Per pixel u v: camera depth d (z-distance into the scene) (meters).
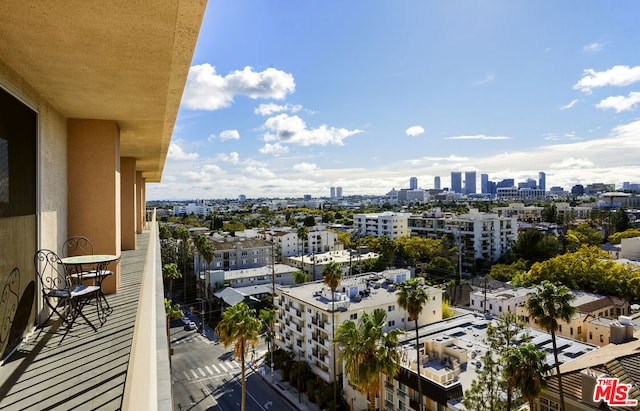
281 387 36.00
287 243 86.38
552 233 94.69
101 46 3.95
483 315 37.44
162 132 8.60
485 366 21.45
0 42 3.80
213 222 134.00
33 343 4.62
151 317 3.06
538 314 23.67
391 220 102.62
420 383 23.03
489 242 82.50
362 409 28.73
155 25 3.52
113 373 3.81
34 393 3.39
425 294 25.56
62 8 3.18
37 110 5.32
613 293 48.41
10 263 4.36
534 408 22.34
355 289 37.88
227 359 43.19
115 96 5.62
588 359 24.80
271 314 43.28
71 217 6.81
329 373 32.53
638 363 21.08
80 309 5.14
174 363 42.12
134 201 12.80
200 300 63.16
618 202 183.25
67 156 6.82
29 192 5.00
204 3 3.17
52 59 4.25
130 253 11.84
